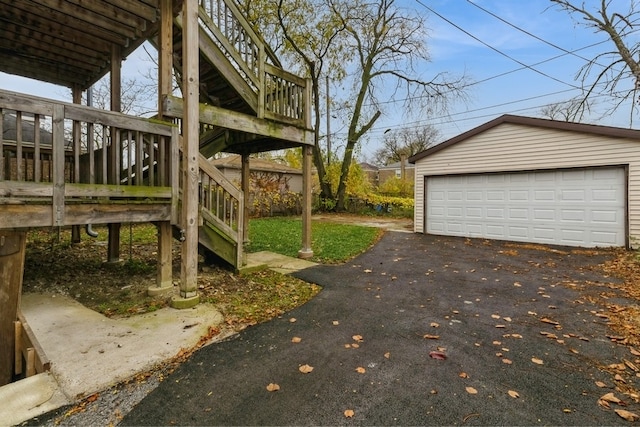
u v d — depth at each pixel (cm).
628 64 879
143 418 182
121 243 697
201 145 659
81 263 527
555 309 357
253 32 511
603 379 222
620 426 176
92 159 313
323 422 179
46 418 180
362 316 340
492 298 398
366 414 186
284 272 523
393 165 3206
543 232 786
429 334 296
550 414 186
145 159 449
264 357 252
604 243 705
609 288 430
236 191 481
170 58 381
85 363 235
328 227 1121
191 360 246
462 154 913
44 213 284
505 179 841
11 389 204
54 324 302
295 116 596
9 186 263
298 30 1384
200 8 439
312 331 303
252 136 600
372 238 884
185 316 328
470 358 251
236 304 370
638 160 663
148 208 356
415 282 471
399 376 226
